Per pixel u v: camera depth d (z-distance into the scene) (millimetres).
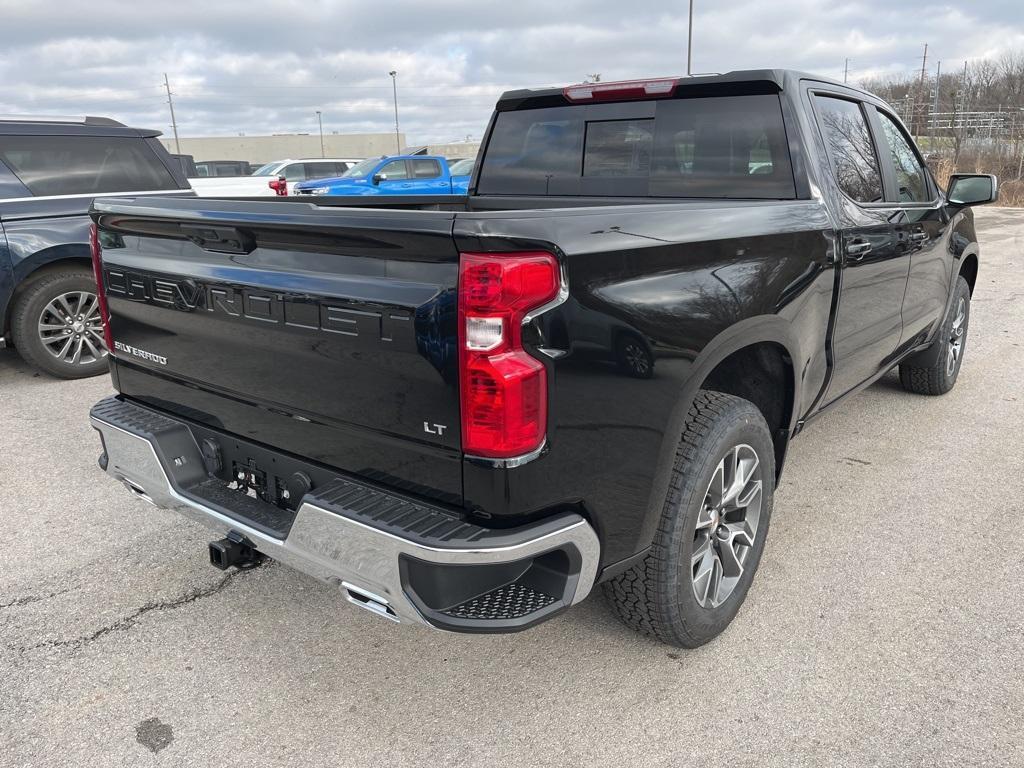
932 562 3219
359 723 2344
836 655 2629
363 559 1947
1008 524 3543
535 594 2020
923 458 4305
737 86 3143
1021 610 2877
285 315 2104
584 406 1926
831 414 5027
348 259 1954
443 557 1815
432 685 2510
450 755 2213
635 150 3492
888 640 2705
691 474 2346
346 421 2072
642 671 2566
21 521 3613
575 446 1930
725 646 2686
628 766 2170
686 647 2615
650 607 2436
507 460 1810
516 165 3957
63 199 5695
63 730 2309
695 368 2227
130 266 2605
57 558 3289
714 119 3225
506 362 1766
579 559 2010
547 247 1783
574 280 1857
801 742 2244
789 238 2670
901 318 3969
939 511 3678
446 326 1781
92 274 5895
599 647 2693
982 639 2705
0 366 6383
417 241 1790
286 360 2158
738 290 2389
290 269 2090
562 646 2699
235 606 2951
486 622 1890
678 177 3357
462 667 2598
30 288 5633
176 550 3363
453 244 1741
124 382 2865
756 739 2260
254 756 2211
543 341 1812
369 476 2088
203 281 2312
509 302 1741
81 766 2172
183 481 2580
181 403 2625
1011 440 4559
